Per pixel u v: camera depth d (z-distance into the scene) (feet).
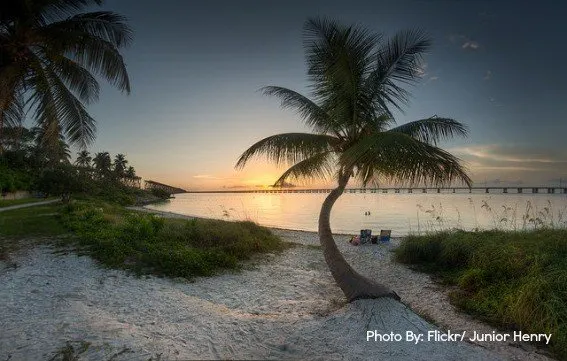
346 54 24.93
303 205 216.33
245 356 14.71
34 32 32.55
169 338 15.46
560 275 20.90
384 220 100.63
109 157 276.21
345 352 15.84
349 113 27.45
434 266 32.99
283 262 37.55
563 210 51.70
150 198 303.07
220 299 24.20
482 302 22.84
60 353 13.01
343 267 25.30
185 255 31.48
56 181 85.51
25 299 19.84
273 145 27.73
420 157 20.80
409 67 27.73
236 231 44.62
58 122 37.47
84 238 36.32
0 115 33.55
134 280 25.77
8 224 46.98
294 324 18.93
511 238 32.91
